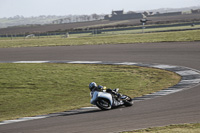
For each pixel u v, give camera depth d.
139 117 27.02
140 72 57.34
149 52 77.19
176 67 57.28
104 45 100.19
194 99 32.53
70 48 100.75
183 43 86.06
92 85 31.38
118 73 58.53
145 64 63.53
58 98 47.00
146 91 43.22
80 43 114.06
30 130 26.70
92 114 30.48
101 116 28.92
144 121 25.50
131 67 62.31
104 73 59.69
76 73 62.00
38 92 51.53
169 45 84.94
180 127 22.45
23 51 103.06
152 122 24.95
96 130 24.20
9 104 46.25
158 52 75.75
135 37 121.69
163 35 118.75
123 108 31.61
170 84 45.53
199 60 61.09
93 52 86.88
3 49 113.56
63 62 75.75
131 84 49.72
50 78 59.88
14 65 76.25
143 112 28.78
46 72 65.25
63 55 87.00
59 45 112.75
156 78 51.41
